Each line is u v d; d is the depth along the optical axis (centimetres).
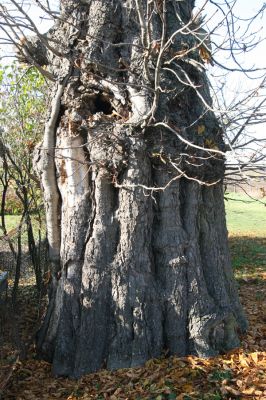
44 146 568
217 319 538
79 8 552
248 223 2298
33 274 938
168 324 541
